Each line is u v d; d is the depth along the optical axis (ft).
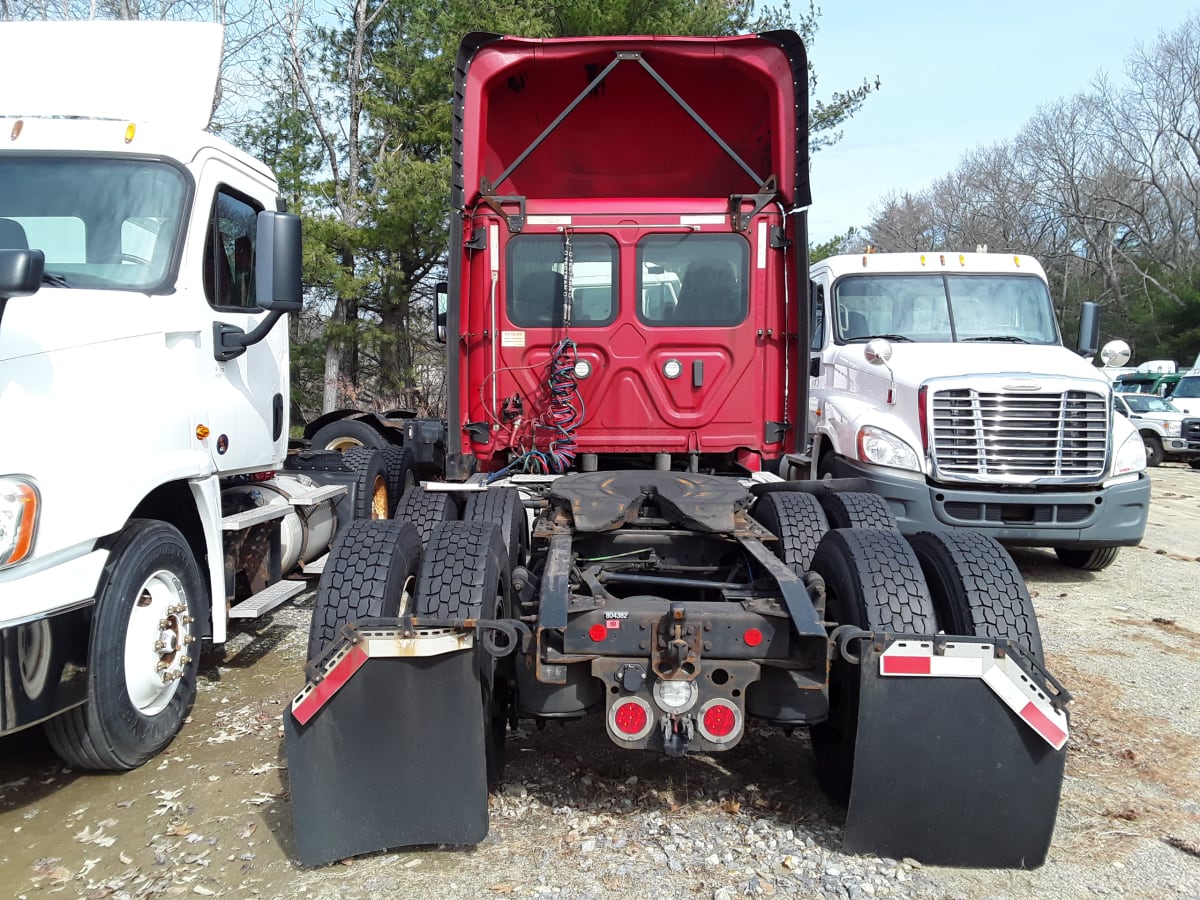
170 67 17.78
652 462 21.24
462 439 20.26
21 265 11.39
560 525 14.67
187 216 16.31
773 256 20.12
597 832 12.17
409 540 13.25
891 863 11.29
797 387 19.88
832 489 18.93
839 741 12.53
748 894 10.75
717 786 13.53
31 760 14.58
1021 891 10.89
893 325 30.99
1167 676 18.76
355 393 69.87
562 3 55.36
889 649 10.73
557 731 15.55
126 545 13.65
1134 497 25.48
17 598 11.61
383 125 68.64
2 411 11.72
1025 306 31.09
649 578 13.58
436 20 61.67
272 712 16.46
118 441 13.38
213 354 16.93
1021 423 25.12
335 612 12.10
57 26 17.84
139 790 13.56
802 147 19.61
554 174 22.31
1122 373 97.71
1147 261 157.28
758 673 11.32
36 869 11.49
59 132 16.25
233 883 11.12
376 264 63.36
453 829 11.22
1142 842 12.12
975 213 176.45
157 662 14.25
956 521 25.29
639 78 20.56
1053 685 10.81
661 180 22.48
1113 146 161.17
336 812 11.13
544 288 20.12
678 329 19.97
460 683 11.03
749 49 19.62
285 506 19.80
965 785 10.85
